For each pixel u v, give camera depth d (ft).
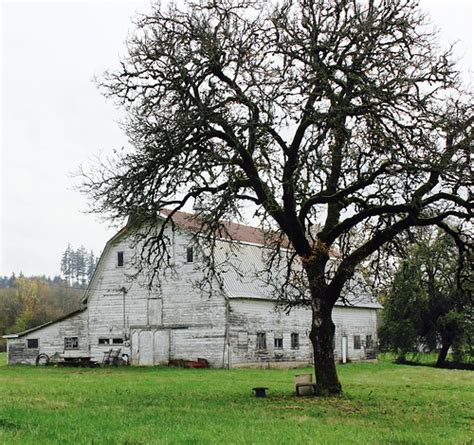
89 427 54.19
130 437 49.14
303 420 60.23
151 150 75.10
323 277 83.15
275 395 85.51
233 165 77.51
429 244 197.57
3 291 446.19
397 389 102.22
